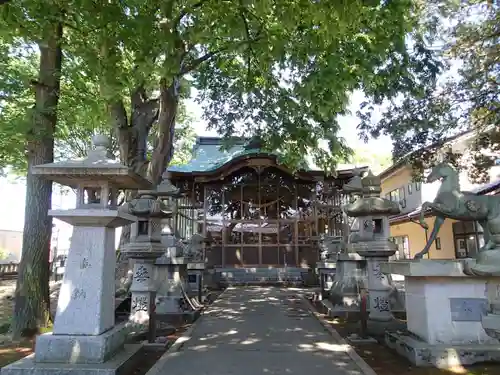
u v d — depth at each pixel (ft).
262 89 38.70
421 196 65.82
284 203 74.23
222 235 71.67
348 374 17.04
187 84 41.65
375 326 26.13
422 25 30.78
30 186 25.53
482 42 32.89
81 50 20.59
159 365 18.39
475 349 17.90
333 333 25.22
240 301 42.01
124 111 37.99
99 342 16.25
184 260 31.83
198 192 74.23
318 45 20.76
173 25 21.54
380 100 31.89
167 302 30.25
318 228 73.00
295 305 38.81
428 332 18.65
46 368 15.46
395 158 38.40
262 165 67.92
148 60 19.70
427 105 35.06
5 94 33.42
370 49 22.21
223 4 21.22
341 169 68.49
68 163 17.19
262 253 71.36
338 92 21.91
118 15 18.84
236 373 17.26
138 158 38.06
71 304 16.93
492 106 34.53
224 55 37.45
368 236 28.50
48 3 19.03
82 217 17.33
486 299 18.75
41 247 25.16
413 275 18.37
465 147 43.80
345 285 33.06
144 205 26.78
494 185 40.42
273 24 24.13
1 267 80.12
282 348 21.63
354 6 16.03
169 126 36.47
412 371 17.21
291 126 35.22
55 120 26.89
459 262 18.56
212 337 24.43
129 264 34.42
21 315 24.07
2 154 42.70
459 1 30.89
